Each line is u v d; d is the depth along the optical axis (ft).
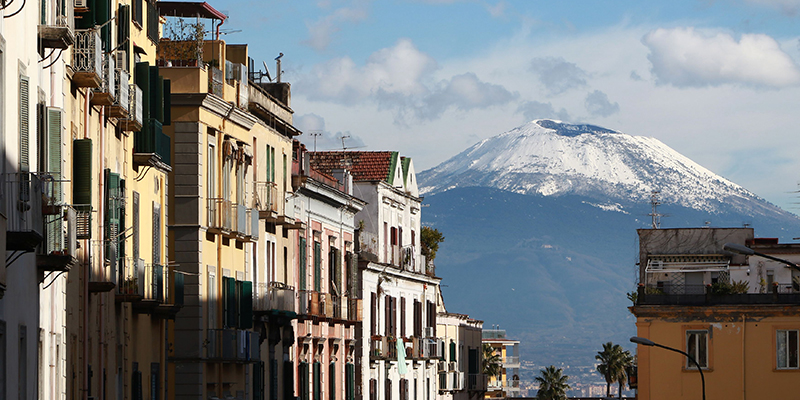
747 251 240.12
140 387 216.54
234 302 268.82
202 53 263.29
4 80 132.05
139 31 226.99
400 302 445.78
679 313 368.27
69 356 173.78
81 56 172.55
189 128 248.93
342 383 370.32
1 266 128.67
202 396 248.73
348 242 381.81
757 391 362.33
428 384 481.87
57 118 153.17
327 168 419.54
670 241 437.58
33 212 139.33
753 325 364.58
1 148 130.31
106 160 195.42
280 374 310.86
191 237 247.50
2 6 129.18
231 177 270.26
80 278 181.06
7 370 134.51
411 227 467.93
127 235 208.74
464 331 558.56
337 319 359.05
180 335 247.29
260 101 294.66
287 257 319.88
